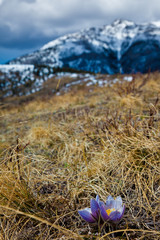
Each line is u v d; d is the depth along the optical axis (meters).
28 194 1.44
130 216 1.27
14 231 1.24
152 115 2.21
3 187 1.43
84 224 1.26
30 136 2.85
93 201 1.11
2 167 1.67
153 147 1.75
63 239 1.13
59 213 1.36
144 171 1.61
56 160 2.12
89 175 1.68
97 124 2.56
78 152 2.12
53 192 1.57
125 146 1.96
